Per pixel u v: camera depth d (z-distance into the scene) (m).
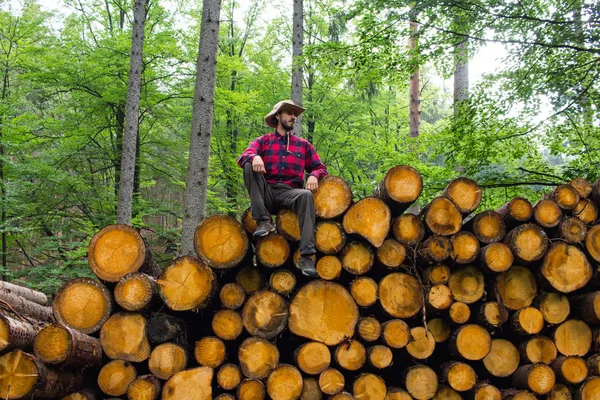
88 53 12.23
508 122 7.36
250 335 3.77
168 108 13.30
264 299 3.75
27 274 10.33
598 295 3.97
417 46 7.45
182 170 14.29
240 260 3.79
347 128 16.06
